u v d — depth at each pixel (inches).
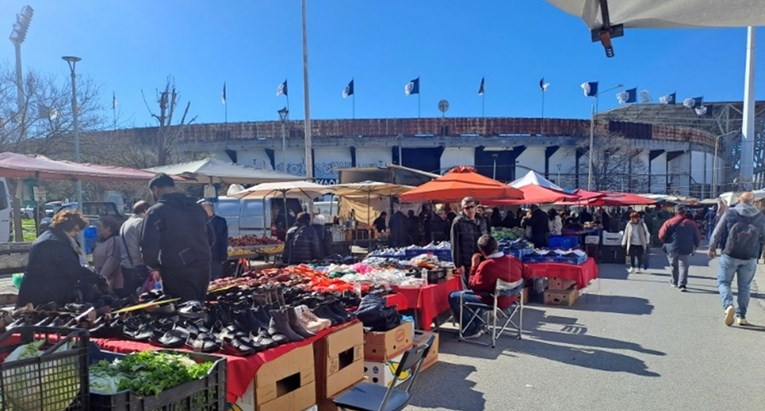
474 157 1616.6
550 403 177.2
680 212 425.4
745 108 1337.4
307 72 876.0
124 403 81.7
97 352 120.3
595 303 364.8
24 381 73.9
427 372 211.2
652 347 246.2
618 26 107.6
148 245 175.9
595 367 216.4
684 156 1964.8
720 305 353.4
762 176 2472.9
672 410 169.8
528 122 1573.6
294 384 140.7
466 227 288.4
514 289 253.3
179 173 420.5
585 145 1599.4
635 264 600.4
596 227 680.4
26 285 191.5
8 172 304.8
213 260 341.7
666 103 2347.4
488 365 220.4
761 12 97.1
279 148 1529.3
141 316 145.9
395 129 1542.8
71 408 79.6
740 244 279.0
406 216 686.5
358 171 860.6
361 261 331.6
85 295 204.4
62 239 198.4
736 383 194.5
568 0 96.7
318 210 892.6
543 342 257.6
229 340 126.8
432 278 259.1
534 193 465.7
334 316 165.0
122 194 1008.2
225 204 665.6
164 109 926.4
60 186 995.9
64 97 789.2
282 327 139.3
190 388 93.1
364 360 181.5
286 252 377.4
